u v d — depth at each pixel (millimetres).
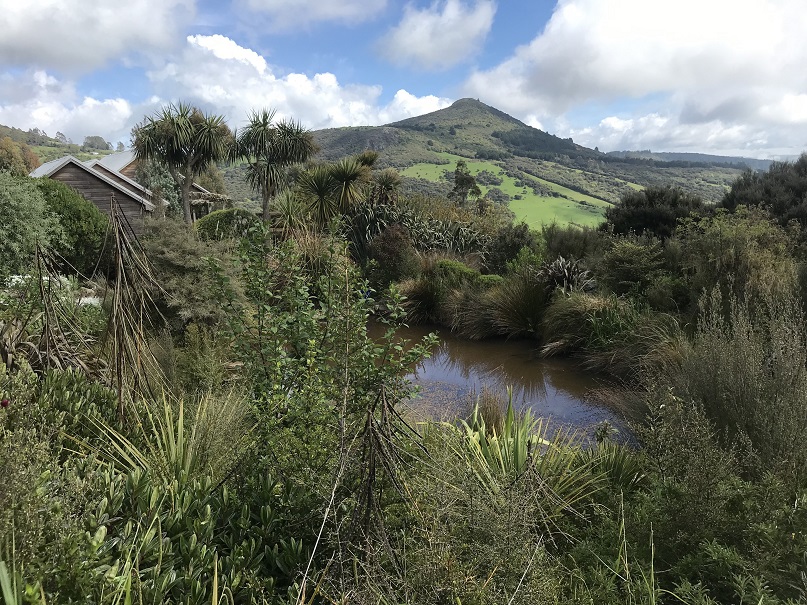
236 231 11367
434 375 7133
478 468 2660
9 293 4473
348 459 1907
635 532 2268
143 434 2582
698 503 2148
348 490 1998
